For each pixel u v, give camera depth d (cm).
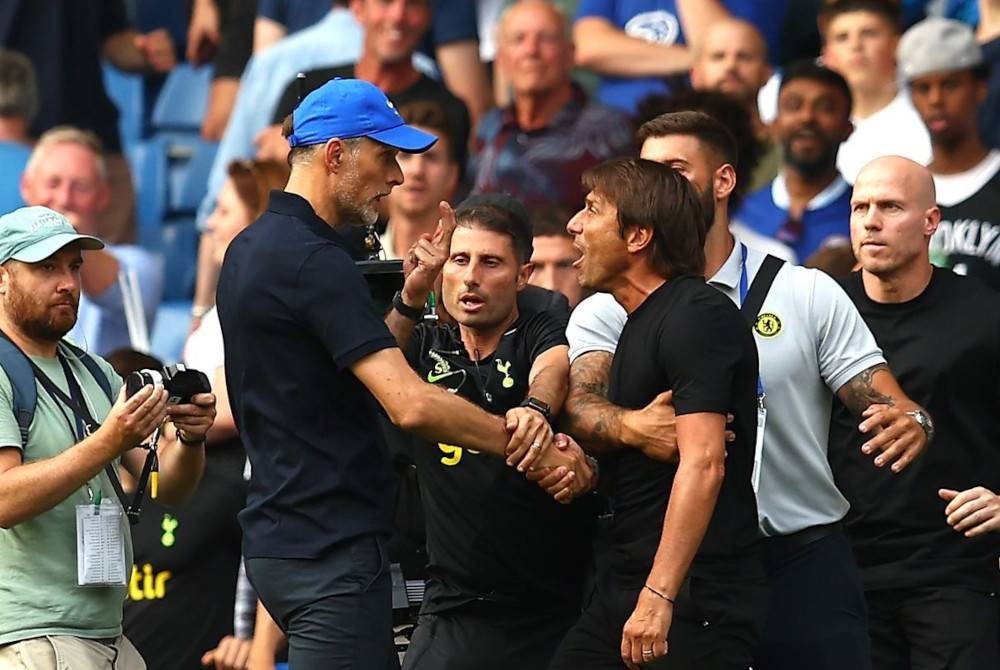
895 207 2125
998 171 2850
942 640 2109
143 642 2330
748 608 1708
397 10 3156
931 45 2861
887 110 3058
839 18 3098
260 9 3603
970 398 2133
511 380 1920
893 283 2147
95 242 1911
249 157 3428
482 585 1939
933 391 2127
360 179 1744
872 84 3080
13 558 1855
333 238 1744
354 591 1717
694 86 3175
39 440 1872
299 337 1711
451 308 1934
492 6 3406
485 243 1916
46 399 1892
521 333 1941
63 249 1900
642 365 1709
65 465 1789
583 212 1762
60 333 1909
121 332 3244
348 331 1697
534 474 1750
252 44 3694
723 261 1902
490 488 1906
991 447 2141
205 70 3828
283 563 1723
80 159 3238
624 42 3262
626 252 1730
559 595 1944
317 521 1722
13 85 3416
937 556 2127
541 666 1944
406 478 2062
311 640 1716
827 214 2955
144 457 1989
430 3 3362
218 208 3106
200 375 1881
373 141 1742
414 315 1864
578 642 1770
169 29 3916
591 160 3078
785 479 1873
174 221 3700
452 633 1961
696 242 1736
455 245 1927
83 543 1867
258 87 3431
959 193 2852
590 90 3291
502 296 1922
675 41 3269
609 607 1742
